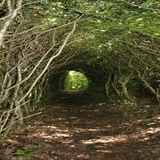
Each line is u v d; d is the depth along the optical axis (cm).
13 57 508
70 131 709
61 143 561
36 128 698
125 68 1198
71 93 2623
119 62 1141
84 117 1009
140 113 962
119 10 451
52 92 1978
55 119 916
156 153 460
